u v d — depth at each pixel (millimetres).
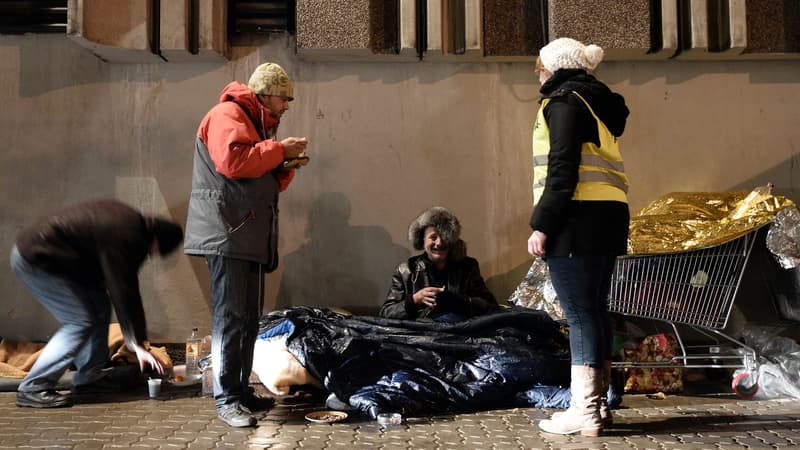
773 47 4895
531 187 5039
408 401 3641
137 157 4988
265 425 3408
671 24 4801
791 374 4055
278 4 5020
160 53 4824
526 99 5059
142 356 3900
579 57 3281
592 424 3184
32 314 4922
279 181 3760
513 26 4941
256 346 4031
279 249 5008
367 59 4988
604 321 3320
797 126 5047
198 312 4934
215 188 3389
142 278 4934
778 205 4074
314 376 3906
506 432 3281
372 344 3941
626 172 5055
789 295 4680
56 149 4977
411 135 5047
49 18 4938
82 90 4977
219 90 5012
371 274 5012
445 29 4852
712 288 4055
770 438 3172
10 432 3254
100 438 3156
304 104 5031
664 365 4055
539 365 3879
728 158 5047
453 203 5031
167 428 3338
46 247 3756
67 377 4301
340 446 3023
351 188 5027
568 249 3111
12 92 4977
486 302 4320
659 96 5059
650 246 3996
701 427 3389
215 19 4824
